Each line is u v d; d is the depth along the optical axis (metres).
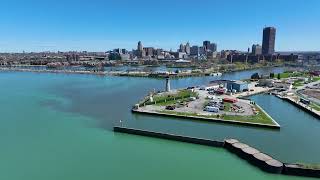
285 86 185.62
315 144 77.25
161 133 81.38
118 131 87.25
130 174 60.06
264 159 62.72
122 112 114.06
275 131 89.19
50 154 70.25
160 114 105.81
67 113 112.38
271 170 59.50
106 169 62.28
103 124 96.31
